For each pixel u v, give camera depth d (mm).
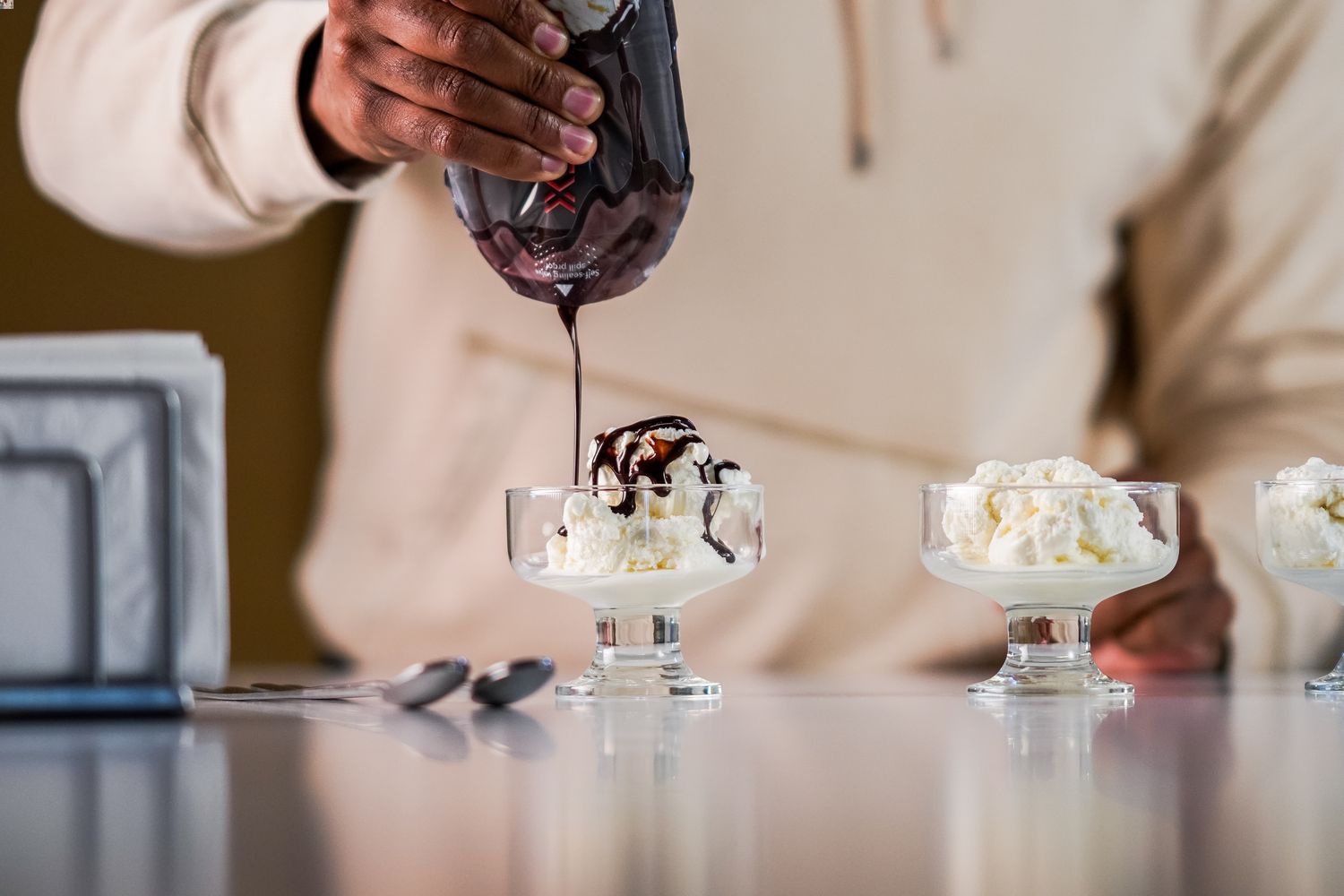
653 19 1044
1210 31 1675
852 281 1711
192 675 1022
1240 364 1625
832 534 1710
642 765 872
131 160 1502
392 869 645
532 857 672
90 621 996
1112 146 1689
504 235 1067
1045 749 899
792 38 1693
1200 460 1602
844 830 739
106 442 1000
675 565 1076
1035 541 1055
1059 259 1706
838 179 1706
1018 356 1712
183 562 1019
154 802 818
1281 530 1083
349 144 1274
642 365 1732
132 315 2086
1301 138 1639
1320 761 869
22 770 878
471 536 1796
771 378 1720
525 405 1768
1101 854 663
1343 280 1606
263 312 2068
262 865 657
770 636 1713
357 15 1073
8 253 2104
